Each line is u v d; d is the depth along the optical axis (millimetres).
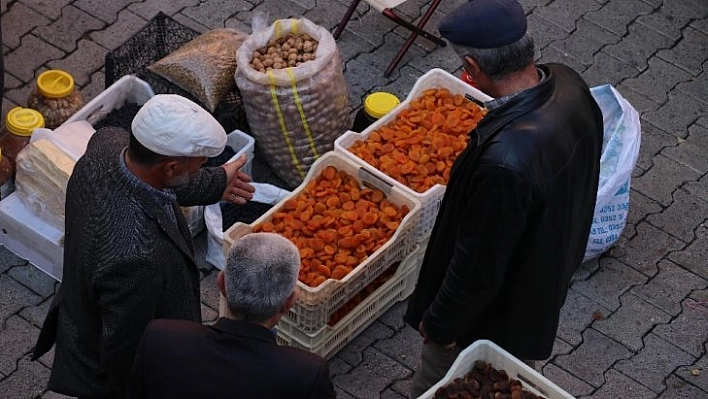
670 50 6168
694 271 5086
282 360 2932
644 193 5406
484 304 3438
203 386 2938
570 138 3299
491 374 3654
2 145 4867
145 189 3273
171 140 3191
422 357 4031
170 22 5398
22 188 4664
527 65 3291
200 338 2980
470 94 4941
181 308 3410
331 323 4387
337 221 4477
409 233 4492
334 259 4328
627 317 4871
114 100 5039
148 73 5145
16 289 4730
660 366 4695
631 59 6090
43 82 4980
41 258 4746
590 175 3512
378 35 6055
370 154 4676
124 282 3229
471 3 3277
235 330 2947
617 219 4906
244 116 5219
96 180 3322
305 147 5023
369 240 4375
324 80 4883
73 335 3570
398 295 4797
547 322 3641
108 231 3240
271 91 4812
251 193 3996
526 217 3232
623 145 4871
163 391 2977
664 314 4898
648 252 5145
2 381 4410
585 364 4676
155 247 3256
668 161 5574
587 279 5004
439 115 4832
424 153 4691
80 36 5840
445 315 3494
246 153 4941
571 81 3467
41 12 5914
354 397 4488
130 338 3301
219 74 4992
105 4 6016
